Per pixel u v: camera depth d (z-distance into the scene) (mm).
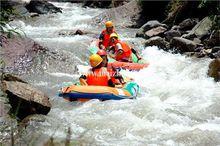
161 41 21500
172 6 27578
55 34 25594
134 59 19688
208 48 20234
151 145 10555
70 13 36219
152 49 21328
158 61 19656
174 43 20812
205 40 20922
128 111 12977
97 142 10672
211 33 21016
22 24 29562
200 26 22250
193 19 25188
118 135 11195
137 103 13625
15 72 16516
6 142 10453
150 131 11430
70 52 19703
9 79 13039
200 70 17516
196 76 17203
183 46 20391
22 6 33969
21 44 18109
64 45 21031
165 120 12281
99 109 13234
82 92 14031
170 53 20719
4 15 11609
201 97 14516
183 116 12664
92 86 14344
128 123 11953
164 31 23844
